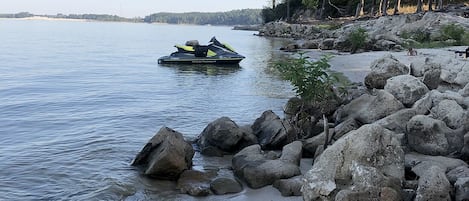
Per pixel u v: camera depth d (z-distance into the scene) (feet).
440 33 142.00
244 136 41.45
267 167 32.99
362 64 99.19
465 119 37.91
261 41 240.53
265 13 405.80
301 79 43.65
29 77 98.73
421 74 60.44
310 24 285.43
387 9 257.14
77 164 38.29
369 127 29.71
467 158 33.96
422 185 26.20
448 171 30.19
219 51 123.75
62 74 104.32
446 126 37.17
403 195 26.50
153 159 35.83
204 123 53.93
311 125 43.21
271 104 64.03
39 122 55.42
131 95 75.10
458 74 54.39
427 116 37.83
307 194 27.55
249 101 66.80
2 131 51.03
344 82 73.72
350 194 25.57
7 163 38.68
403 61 86.07
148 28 536.42
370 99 45.68
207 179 34.06
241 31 449.89
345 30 192.54
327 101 46.88
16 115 59.77
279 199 30.04
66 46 198.39
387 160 29.07
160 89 81.51
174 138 36.50
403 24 172.76
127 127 52.31
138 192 32.09
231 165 37.73
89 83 90.12
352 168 27.55
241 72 105.19
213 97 71.41
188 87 83.10
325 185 27.09
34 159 39.91
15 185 33.78
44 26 494.59
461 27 139.13
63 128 52.26
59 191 32.65
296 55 143.64
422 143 35.91
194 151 39.34
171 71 109.40
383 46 136.98
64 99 71.56
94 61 135.13
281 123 42.60
